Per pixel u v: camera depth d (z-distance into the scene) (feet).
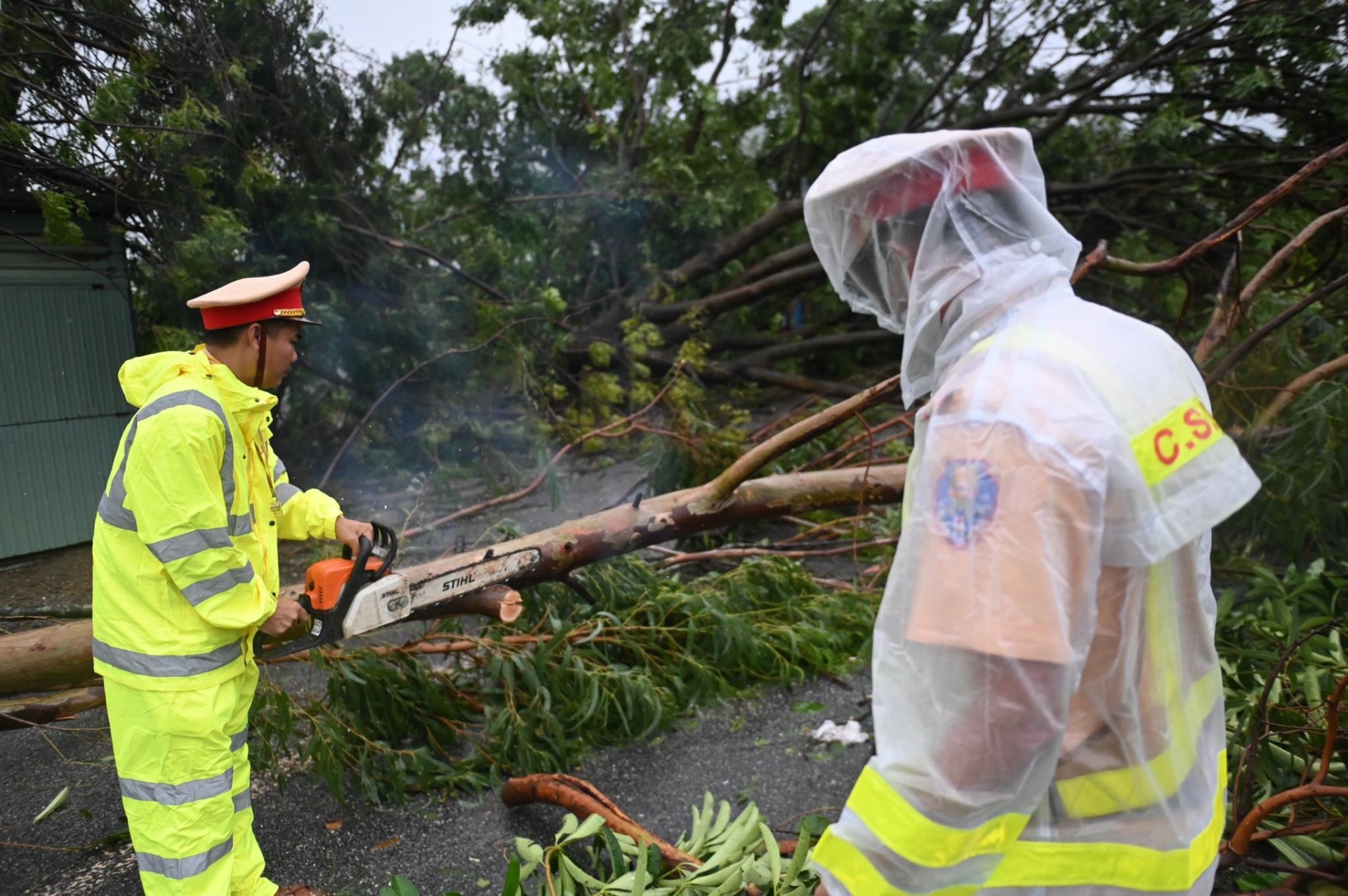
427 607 8.19
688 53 25.16
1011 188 4.07
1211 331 12.31
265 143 17.21
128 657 6.04
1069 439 3.33
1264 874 7.05
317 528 7.72
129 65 14.85
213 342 6.63
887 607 3.68
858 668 11.44
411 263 20.34
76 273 15.55
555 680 9.82
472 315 20.16
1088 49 23.32
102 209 15.31
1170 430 3.61
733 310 29.35
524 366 19.38
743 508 11.84
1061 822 3.75
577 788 7.82
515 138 24.06
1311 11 18.01
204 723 6.11
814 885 6.26
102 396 15.99
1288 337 13.42
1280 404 12.31
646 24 26.07
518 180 24.11
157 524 5.87
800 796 8.68
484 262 21.31
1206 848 3.98
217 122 15.75
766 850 6.94
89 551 15.87
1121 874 3.75
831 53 26.73
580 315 26.08
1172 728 3.85
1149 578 3.71
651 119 26.12
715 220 24.16
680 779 9.07
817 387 25.12
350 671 9.37
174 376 6.39
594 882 6.59
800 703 10.62
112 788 8.97
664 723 10.14
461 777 8.91
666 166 24.52
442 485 18.34
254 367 6.73
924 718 3.38
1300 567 12.62
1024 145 4.24
